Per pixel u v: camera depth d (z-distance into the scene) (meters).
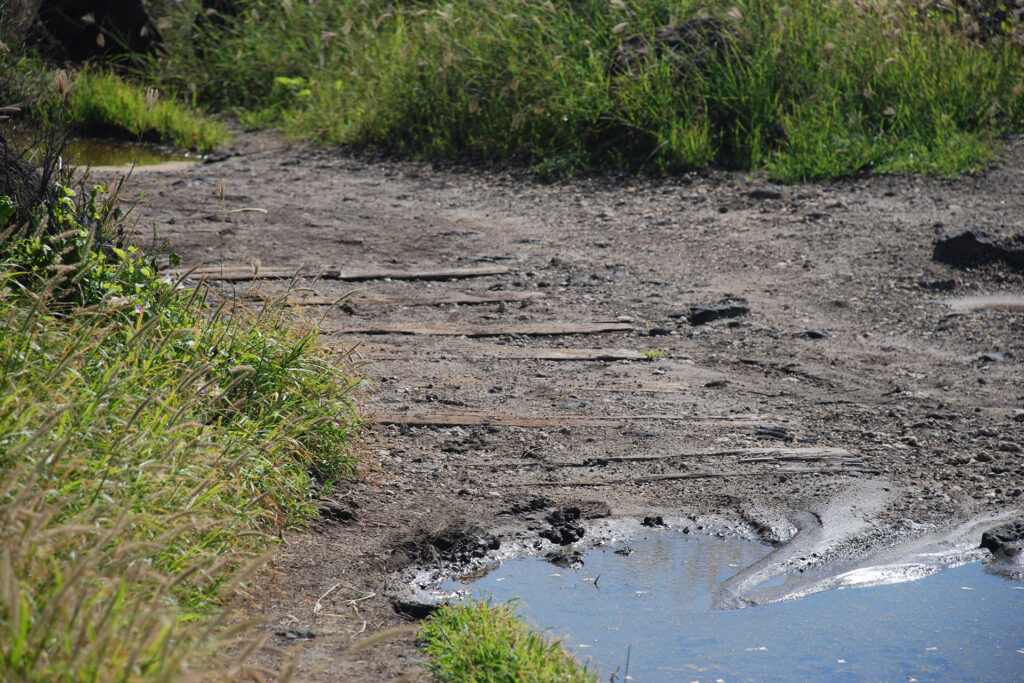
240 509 6.62
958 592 7.09
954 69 22.88
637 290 15.12
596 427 10.08
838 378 11.67
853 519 8.19
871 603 6.93
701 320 13.79
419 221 18.84
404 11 29.12
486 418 10.18
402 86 24.80
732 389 11.27
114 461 6.04
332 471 8.42
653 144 22.31
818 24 23.89
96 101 26.14
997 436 9.89
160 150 24.98
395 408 10.32
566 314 14.02
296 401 8.41
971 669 6.02
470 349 12.51
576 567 7.48
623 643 6.32
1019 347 12.62
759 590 7.11
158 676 3.84
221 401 7.90
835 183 20.36
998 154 20.84
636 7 24.64
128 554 4.75
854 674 5.95
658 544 7.88
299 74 29.89
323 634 6.10
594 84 22.80
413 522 7.89
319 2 31.66
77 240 8.63
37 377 6.57
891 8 24.72
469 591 7.02
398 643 6.10
